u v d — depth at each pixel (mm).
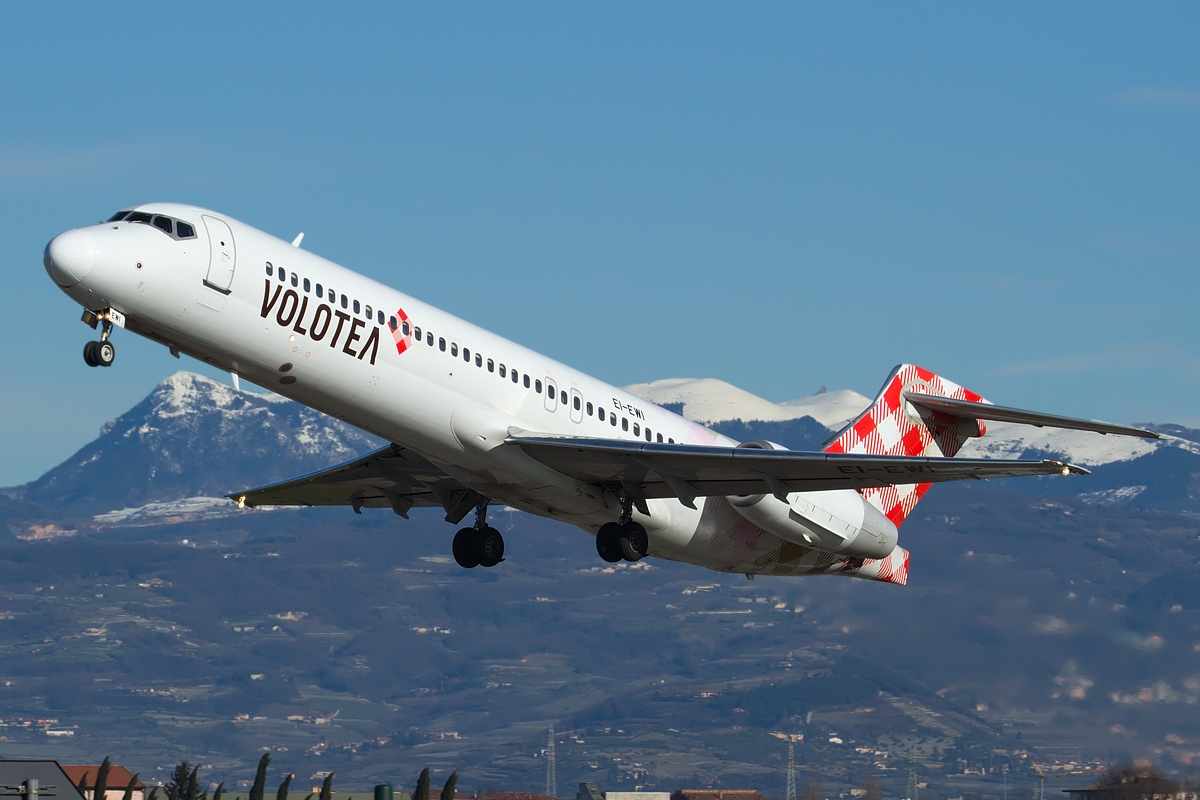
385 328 100250
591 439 105562
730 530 121938
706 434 123375
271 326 96188
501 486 109438
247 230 97938
